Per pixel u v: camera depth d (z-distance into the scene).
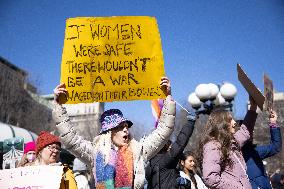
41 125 44.69
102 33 4.21
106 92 4.09
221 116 4.05
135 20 4.20
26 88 44.25
